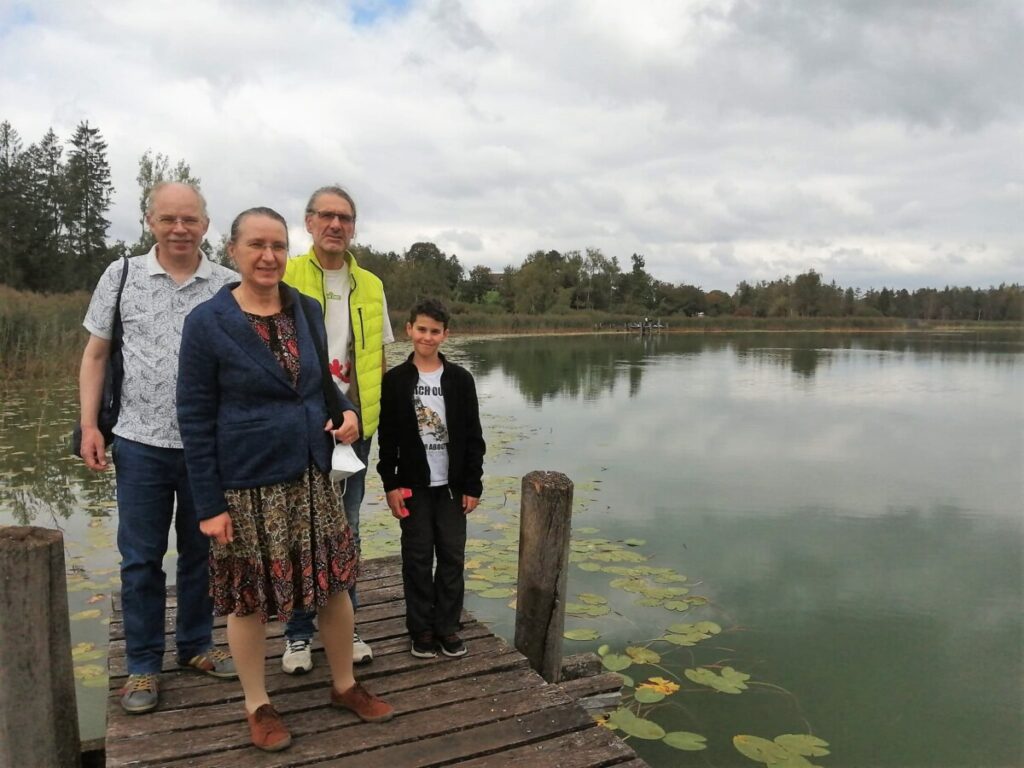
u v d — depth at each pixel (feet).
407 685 8.90
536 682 9.07
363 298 9.42
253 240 7.02
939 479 25.71
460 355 84.23
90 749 8.58
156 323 8.17
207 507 6.98
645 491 23.63
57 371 44.34
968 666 12.53
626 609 14.61
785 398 47.32
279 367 7.14
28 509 20.58
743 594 15.44
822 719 10.96
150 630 8.27
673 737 10.30
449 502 9.69
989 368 73.20
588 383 55.36
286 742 7.43
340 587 7.57
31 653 6.97
